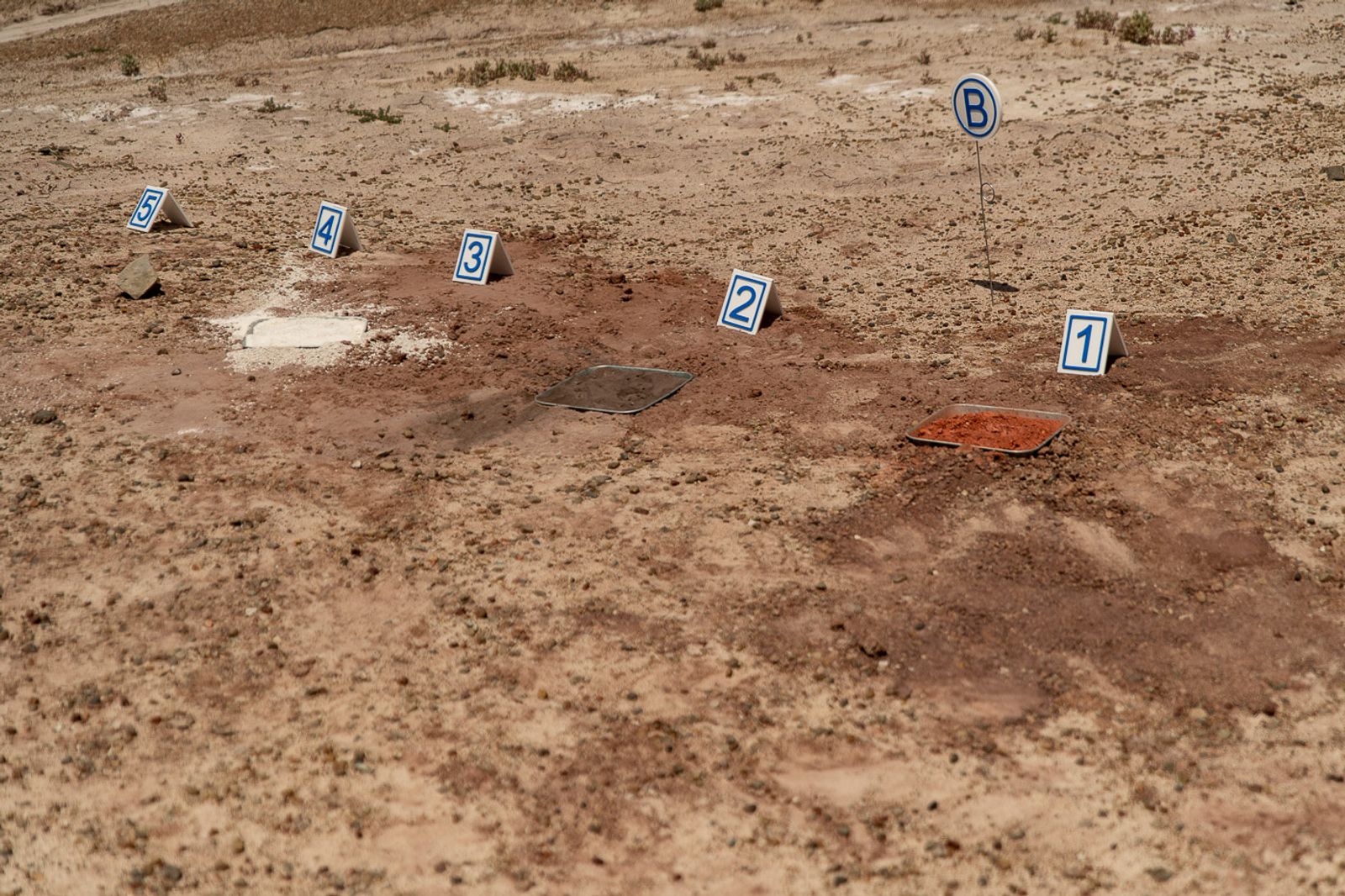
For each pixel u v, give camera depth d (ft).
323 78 81.05
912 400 32.65
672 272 44.32
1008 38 79.56
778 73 75.41
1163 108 61.67
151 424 32.45
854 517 27.12
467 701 21.79
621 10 96.48
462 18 97.71
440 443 31.35
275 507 28.19
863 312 39.83
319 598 24.81
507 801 19.51
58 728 21.31
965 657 22.67
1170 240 44.09
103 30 103.45
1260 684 21.86
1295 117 58.18
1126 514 26.91
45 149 63.98
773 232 48.98
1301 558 25.31
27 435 31.91
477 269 42.93
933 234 47.70
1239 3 85.35
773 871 18.07
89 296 41.50
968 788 19.63
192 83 81.15
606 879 17.98
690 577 25.26
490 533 27.02
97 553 26.45
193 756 20.61
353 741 20.90
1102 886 17.70
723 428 31.76
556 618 24.03
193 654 23.17
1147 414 31.07
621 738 20.81
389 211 52.90
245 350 37.06
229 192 56.24
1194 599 24.21
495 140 64.54
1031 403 31.99
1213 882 17.67
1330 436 29.63
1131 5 87.15
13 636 23.77
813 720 21.20
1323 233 42.98
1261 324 36.19
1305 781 19.60
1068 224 47.32
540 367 35.76
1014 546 25.86
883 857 18.30
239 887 17.97
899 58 77.00
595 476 29.48
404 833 18.93
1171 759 20.16
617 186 56.70
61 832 19.07
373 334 38.24
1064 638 23.12
